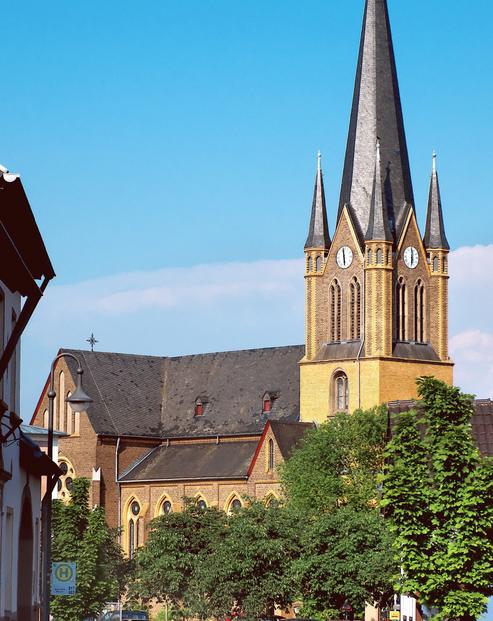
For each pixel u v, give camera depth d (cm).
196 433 16600
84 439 16538
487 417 8162
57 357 5619
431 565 5600
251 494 15188
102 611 10931
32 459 4572
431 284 15188
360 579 8888
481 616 5597
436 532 5606
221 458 16050
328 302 15188
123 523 16512
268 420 15125
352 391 14800
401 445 5716
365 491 12375
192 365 17375
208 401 16825
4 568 4003
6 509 4019
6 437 3753
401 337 14912
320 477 12538
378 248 14788
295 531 9844
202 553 11181
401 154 15300
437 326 15150
